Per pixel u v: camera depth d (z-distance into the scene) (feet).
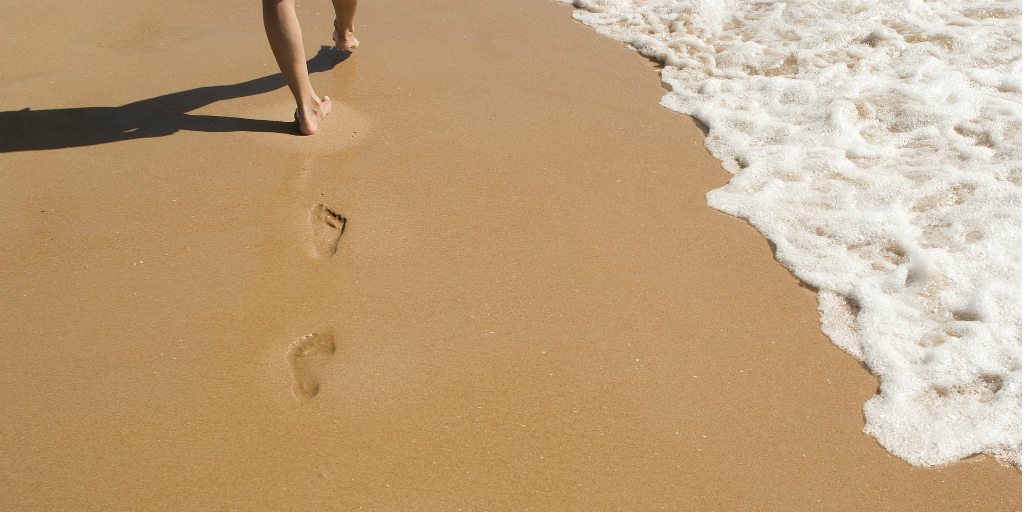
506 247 7.43
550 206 8.05
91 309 6.45
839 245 7.60
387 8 12.54
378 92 10.07
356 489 5.19
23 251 7.04
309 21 11.95
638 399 5.91
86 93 9.67
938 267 7.17
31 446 5.33
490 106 9.90
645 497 5.22
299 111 8.82
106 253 7.07
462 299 6.78
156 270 6.91
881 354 6.35
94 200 7.75
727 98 10.31
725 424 5.75
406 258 7.23
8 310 6.40
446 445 5.50
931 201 8.12
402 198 8.07
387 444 5.49
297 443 5.47
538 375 6.08
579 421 5.72
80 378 5.84
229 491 5.14
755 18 12.50
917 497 5.28
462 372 6.07
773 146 9.21
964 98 9.98
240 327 6.38
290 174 8.32
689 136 9.51
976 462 5.51
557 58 11.29
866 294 6.95
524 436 5.59
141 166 8.30
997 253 7.32
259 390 5.84
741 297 6.97
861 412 5.90
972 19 12.09
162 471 5.23
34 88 9.70
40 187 7.88
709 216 8.03
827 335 6.59
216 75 10.23
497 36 11.84
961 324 6.56
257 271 6.97
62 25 11.35
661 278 7.14
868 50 11.35
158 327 6.32
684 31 12.14
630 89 10.57
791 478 5.38
